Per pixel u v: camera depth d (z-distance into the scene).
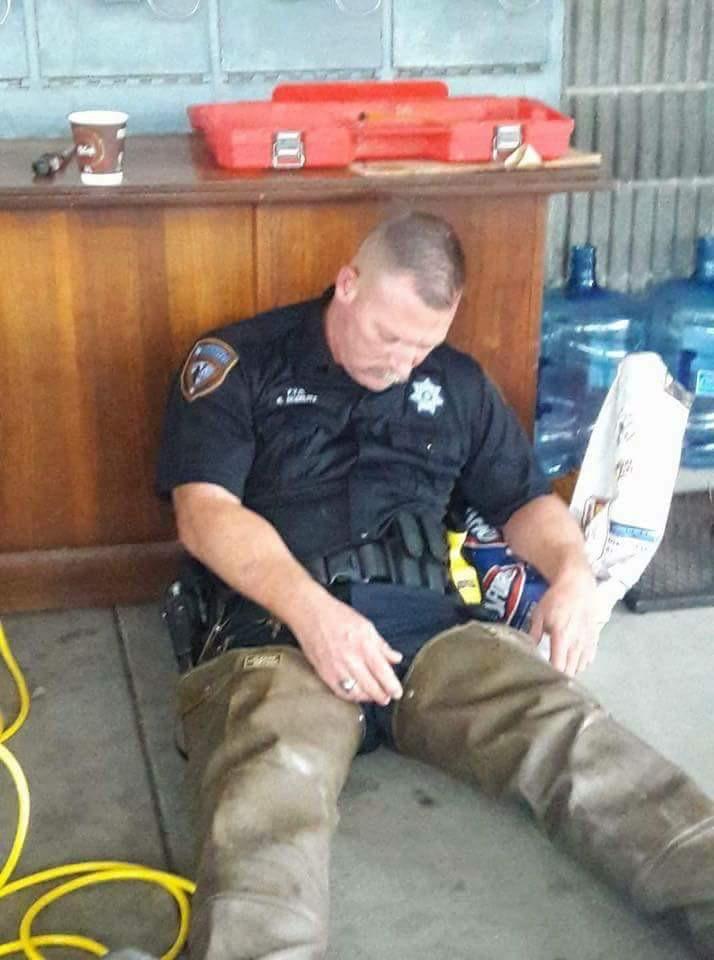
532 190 2.02
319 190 1.95
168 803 1.70
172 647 2.05
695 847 1.39
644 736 1.83
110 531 2.16
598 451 2.10
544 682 1.59
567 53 2.72
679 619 2.17
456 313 2.14
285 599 1.59
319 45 2.46
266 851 1.35
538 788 1.52
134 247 1.99
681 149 2.88
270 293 2.06
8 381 2.03
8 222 1.93
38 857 1.59
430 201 2.06
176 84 2.41
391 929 1.48
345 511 1.78
